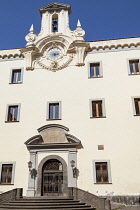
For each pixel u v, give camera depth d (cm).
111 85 2058
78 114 1989
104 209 1426
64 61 2222
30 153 1889
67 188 1753
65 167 1819
